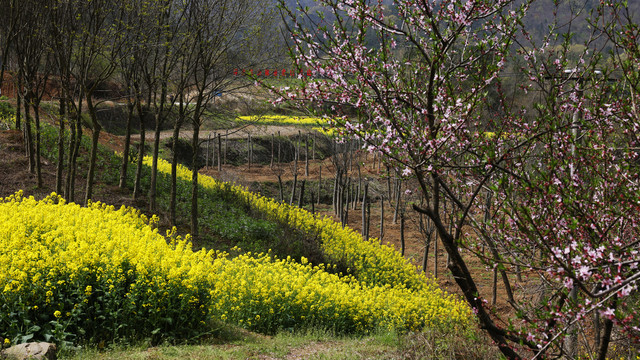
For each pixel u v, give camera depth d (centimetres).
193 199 1552
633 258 329
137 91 1630
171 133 3894
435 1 436
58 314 678
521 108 441
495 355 742
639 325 294
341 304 1162
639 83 368
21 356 585
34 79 1697
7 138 2044
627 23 357
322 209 3203
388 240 2481
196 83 1457
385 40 441
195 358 690
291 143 4275
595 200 416
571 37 422
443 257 2228
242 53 1384
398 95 452
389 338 1011
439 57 403
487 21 429
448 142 448
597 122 424
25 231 920
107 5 1271
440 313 1284
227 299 1004
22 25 1413
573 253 341
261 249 1680
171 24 1473
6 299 667
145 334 763
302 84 436
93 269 752
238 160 4066
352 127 427
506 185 376
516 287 562
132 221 1323
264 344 856
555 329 382
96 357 648
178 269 797
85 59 1373
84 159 2064
